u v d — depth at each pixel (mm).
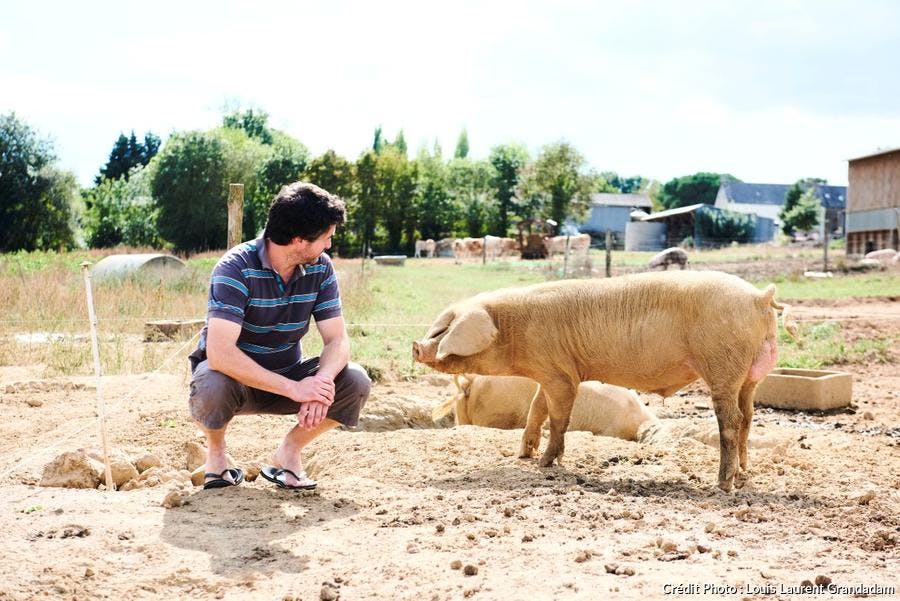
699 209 69688
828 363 13297
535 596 3434
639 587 3502
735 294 5688
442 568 3797
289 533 4344
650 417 7898
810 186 97688
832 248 54688
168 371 11164
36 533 4215
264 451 7168
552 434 6277
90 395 9367
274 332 5082
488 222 79625
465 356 6293
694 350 5797
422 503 4938
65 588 3547
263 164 65250
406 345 13648
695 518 4699
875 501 5141
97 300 16875
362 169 66625
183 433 7594
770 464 6273
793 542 4277
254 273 4918
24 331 14578
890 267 31188
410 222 71062
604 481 5773
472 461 6340
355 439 7070
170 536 4223
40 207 50625
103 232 63281
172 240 61312
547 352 6203
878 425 9445
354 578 3713
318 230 4789
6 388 9672
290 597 3482
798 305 20969
